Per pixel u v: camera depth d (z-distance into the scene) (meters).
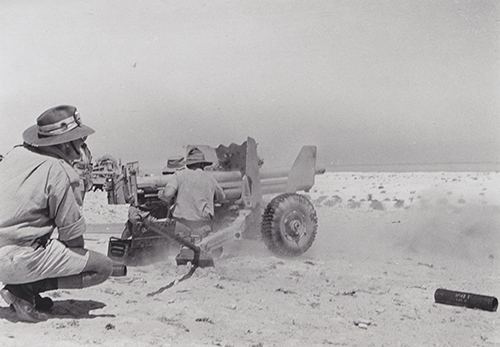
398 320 3.98
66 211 3.66
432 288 4.95
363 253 6.62
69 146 3.80
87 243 7.15
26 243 3.62
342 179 20.05
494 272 5.66
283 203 6.25
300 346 3.39
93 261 3.73
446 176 18.27
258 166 6.54
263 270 5.48
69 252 3.68
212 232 6.01
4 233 3.57
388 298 4.59
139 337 3.42
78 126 3.78
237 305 4.24
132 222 5.59
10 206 3.58
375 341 3.51
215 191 5.89
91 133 3.83
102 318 3.81
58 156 3.77
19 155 3.68
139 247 5.71
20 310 3.69
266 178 6.91
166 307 4.14
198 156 5.82
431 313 4.19
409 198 14.03
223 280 5.04
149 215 5.73
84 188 5.20
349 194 16.03
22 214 3.58
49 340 3.31
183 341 3.38
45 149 3.74
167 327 3.64
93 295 4.45
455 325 3.89
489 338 3.61
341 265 5.88
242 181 6.37
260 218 6.45
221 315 3.98
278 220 6.17
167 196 5.71
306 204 6.42
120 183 6.03
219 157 6.65
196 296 4.47
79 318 3.81
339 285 4.99
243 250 6.54
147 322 3.74
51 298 4.32
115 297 4.41
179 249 5.93
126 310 4.04
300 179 6.92
